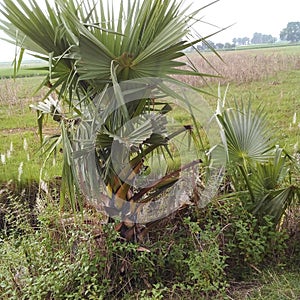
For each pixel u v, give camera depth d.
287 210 2.89
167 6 2.00
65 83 2.13
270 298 2.25
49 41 2.00
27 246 2.37
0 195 3.06
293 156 3.02
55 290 2.12
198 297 2.24
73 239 2.36
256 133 2.72
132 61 1.97
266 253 2.67
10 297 2.14
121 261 2.36
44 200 2.77
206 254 2.30
